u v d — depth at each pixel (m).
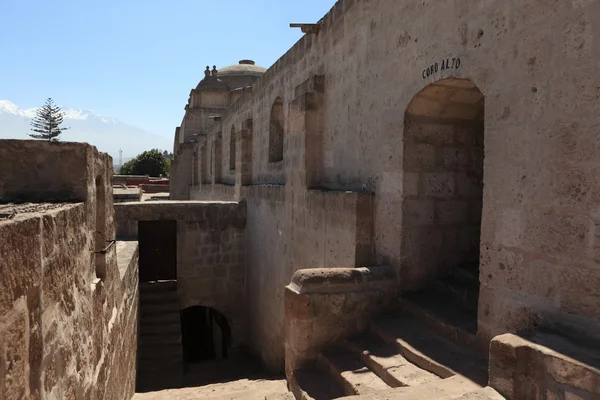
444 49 4.36
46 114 40.34
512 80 3.57
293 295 4.78
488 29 3.82
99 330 3.84
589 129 2.97
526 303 3.41
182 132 28.27
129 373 6.39
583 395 2.37
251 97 11.98
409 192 5.01
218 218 10.77
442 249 5.20
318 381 4.40
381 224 5.42
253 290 10.34
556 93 3.20
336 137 6.78
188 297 10.66
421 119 5.04
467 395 2.74
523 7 3.47
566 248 3.12
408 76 4.93
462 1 4.12
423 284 5.12
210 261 10.77
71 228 2.93
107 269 4.31
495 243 3.71
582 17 3.01
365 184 5.86
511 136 3.57
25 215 2.24
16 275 1.95
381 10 5.49
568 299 3.10
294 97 8.54
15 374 1.93
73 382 2.91
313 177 7.31
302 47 8.17
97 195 4.26
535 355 2.62
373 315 4.96
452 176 5.21
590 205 2.97
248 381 7.67
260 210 9.83
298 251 7.57
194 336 13.90
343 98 6.54
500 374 2.77
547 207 3.26
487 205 3.80
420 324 4.61
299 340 4.74
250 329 10.68
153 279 12.70
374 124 5.64
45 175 3.42
